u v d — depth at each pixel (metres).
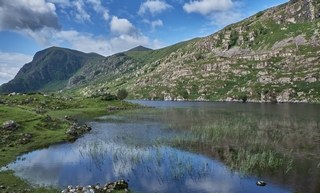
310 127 62.91
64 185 25.12
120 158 35.47
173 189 24.55
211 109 134.38
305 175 28.12
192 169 30.48
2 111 58.25
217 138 49.31
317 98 191.38
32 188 24.09
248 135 52.44
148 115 101.12
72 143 45.94
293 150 39.72
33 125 53.97
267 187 24.94
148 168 30.94
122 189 24.09
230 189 24.52
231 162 33.25
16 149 39.94
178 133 56.31
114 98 162.50
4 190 23.12
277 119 80.88
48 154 37.66
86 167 31.31
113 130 62.25
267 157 35.75
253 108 137.75
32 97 118.12
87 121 81.44
